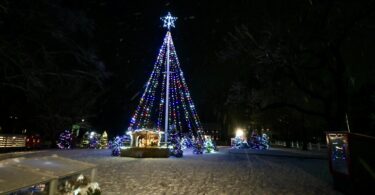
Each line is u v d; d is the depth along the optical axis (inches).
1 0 965.2
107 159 1009.5
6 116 1460.4
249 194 449.4
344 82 1042.7
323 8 997.8
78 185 305.3
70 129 1744.6
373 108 1015.6
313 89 1121.4
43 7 1058.7
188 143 1975.9
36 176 230.4
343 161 478.9
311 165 932.6
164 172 680.4
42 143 1603.1
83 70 1291.8
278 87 1186.0
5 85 1194.0
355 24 1011.3
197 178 596.7
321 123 1765.5
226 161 1024.2
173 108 1566.2
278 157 1270.9
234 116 2055.9
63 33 1133.1
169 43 1443.2
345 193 470.0
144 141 1186.6
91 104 1774.1
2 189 185.3
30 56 1088.8
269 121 2101.4
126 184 505.0
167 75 1376.7
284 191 480.7
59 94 1560.0
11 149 1290.6
